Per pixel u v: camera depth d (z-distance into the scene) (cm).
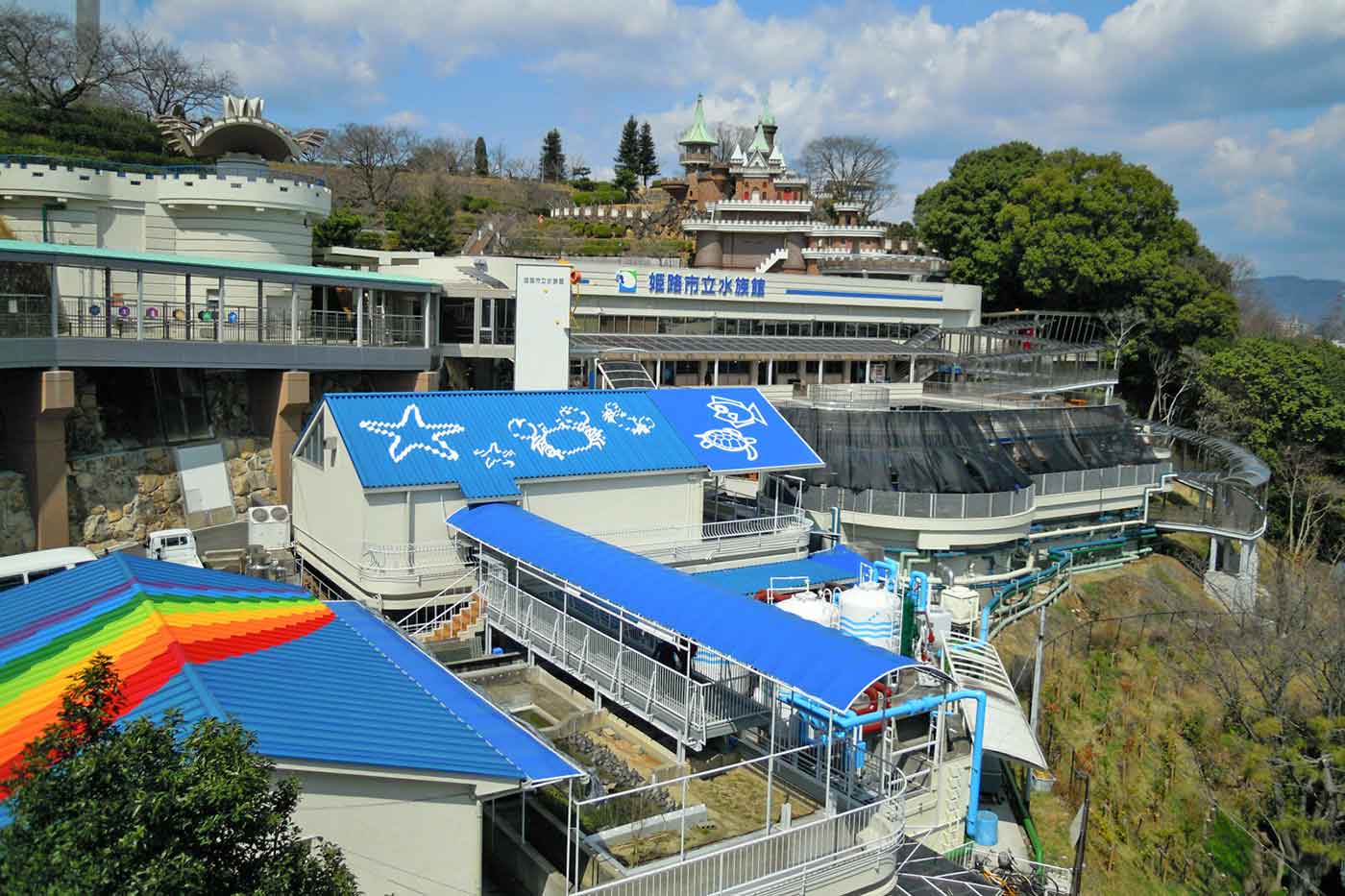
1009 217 7975
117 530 3694
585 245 9825
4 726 1648
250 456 4162
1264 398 7000
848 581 3634
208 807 1009
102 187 4647
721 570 3647
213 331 3991
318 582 3619
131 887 922
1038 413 5534
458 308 5062
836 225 10369
